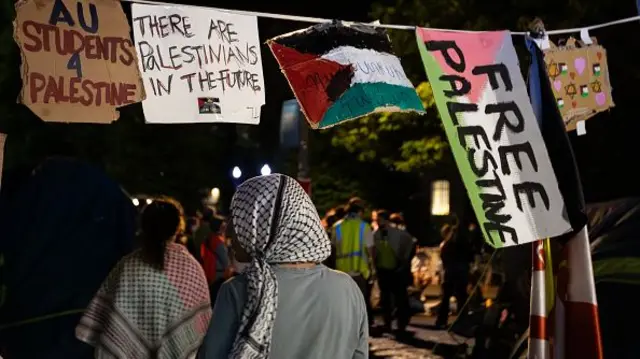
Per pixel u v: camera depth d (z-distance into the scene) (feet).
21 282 17.67
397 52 47.11
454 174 69.46
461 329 23.29
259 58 12.58
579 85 16.61
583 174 39.19
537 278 14.25
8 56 29.30
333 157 75.10
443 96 13.66
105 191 19.21
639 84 37.40
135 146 55.72
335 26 13.12
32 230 18.19
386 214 44.52
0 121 38.04
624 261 16.96
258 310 8.70
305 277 9.14
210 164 69.87
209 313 15.96
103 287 15.48
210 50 12.11
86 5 10.86
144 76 11.53
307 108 12.71
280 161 77.51
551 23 39.29
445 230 45.16
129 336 15.16
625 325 15.76
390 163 57.41
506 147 13.85
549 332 14.29
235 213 9.25
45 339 17.28
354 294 9.51
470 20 45.14
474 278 45.88
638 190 37.93
